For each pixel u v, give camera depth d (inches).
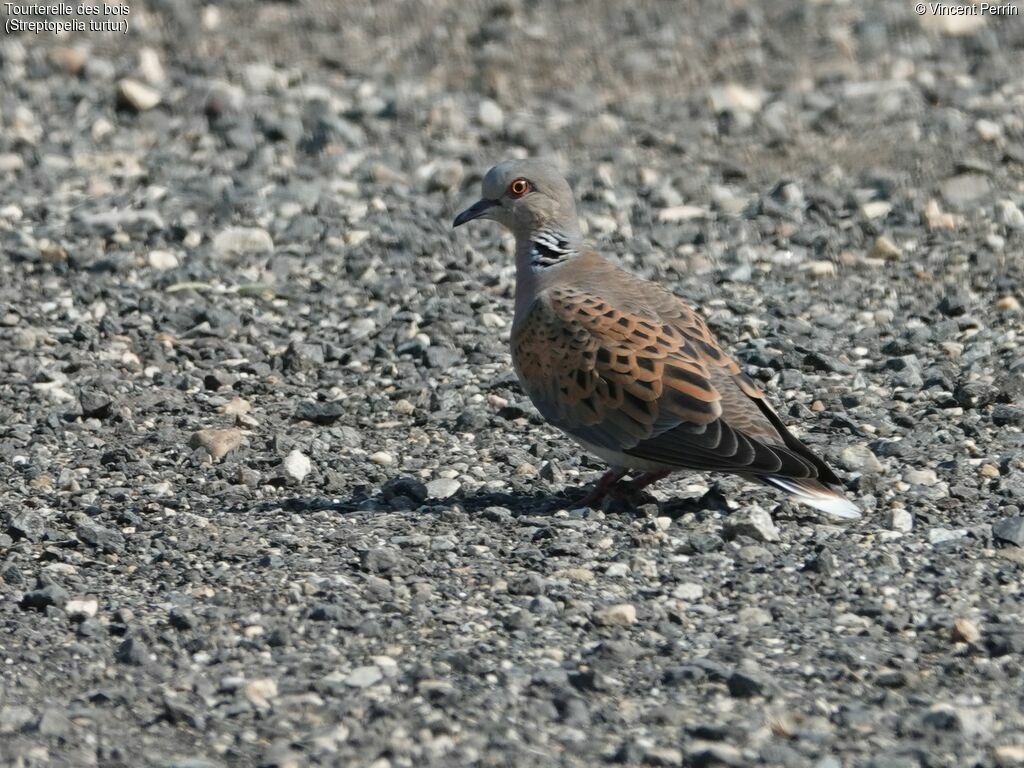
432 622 379.9
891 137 832.3
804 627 376.5
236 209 751.1
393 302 658.8
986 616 378.0
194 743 326.3
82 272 682.8
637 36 996.6
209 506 462.3
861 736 325.7
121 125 860.6
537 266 481.7
